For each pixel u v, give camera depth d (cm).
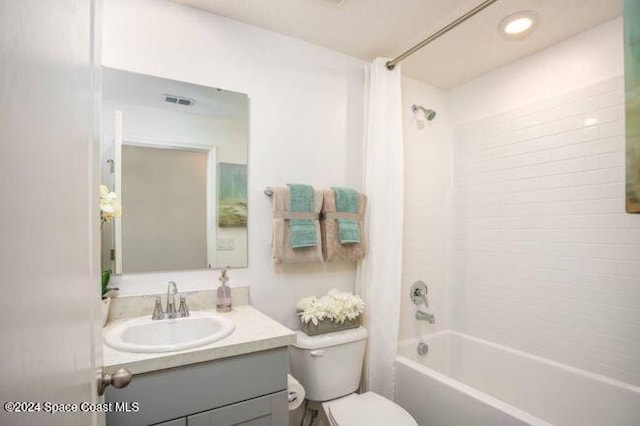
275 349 123
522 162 208
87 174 61
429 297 242
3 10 27
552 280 191
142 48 151
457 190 248
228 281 168
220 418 112
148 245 151
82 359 55
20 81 31
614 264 167
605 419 163
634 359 160
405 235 233
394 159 202
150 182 152
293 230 172
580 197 180
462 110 246
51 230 40
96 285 70
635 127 150
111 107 145
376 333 193
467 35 185
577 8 162
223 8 163
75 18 51
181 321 140
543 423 129
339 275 200
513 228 211
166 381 104
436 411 168
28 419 32
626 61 150
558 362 186
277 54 184
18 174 31
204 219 163
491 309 222
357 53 206
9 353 28
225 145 169
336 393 164
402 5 162
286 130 186
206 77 165
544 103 198
